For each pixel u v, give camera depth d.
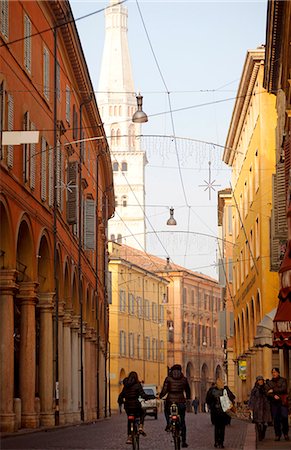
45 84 49.56
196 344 169.38
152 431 48.69
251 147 72.62
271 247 58.72
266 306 65.19
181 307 162.75
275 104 65.94
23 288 45.78
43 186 48.56
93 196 76.56
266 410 35.97
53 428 46.91
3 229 40.69
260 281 66.69
